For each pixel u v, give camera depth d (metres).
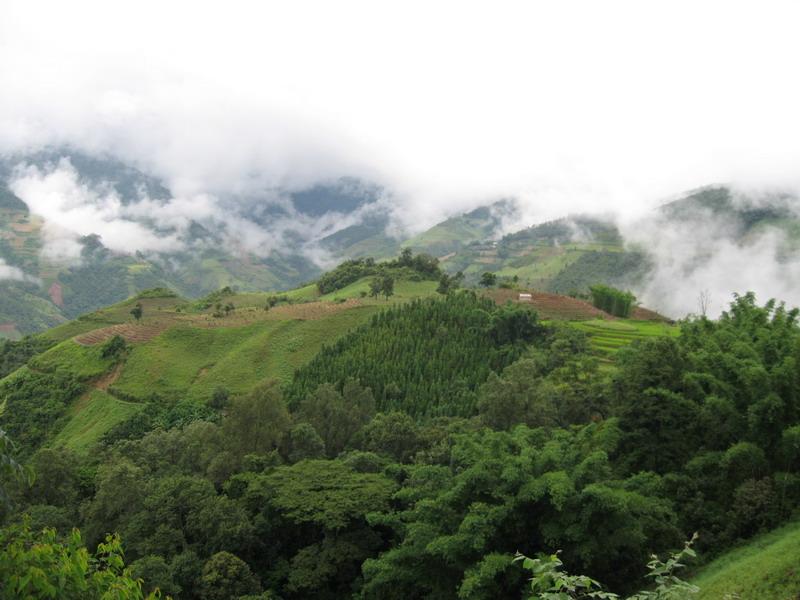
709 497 35.03
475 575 26.33
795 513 30.28
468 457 36.28
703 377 37.66
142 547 40.84
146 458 63.00
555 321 128.12
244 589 37.78
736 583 23.20
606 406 59.12
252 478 51.19
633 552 30.58
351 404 74.75
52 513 45.75
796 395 33.03
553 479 29.16
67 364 120.50
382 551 42.56
